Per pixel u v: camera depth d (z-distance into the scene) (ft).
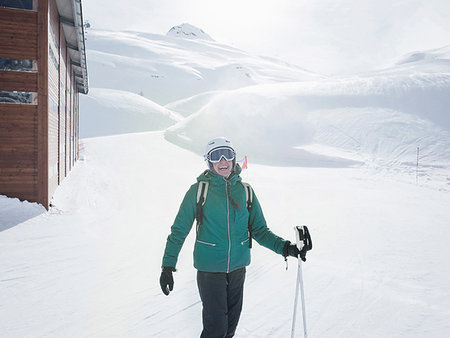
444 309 14.30
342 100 143.23
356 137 117.19
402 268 19.79
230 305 8.87
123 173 73.46
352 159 100.94
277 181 67.46
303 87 164.76
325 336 12.02
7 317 13.56
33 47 34.01
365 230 29.86
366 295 15.79
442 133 111.14
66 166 59.62
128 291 16.31
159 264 20.42
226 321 8.42
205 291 8.48
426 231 29.55
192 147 131.23
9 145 33.63
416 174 81.41
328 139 120.26
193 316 13.73
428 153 99.50
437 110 127.24
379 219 34.81
